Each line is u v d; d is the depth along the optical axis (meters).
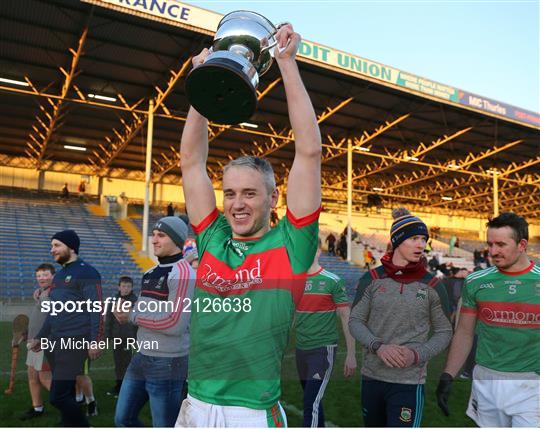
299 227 1.32
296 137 1.33
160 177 29.38
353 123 21.20
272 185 1.39
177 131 22.28
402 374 2.38
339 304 3.02
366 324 2.58
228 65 1.10
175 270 2.54
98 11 12.67
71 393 2.64
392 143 23.95
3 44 14.51
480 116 19.67
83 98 16.78
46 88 16.80
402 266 2.53
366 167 29.05
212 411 1.29
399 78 16.61
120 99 18.20
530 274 2.36
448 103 17.72
